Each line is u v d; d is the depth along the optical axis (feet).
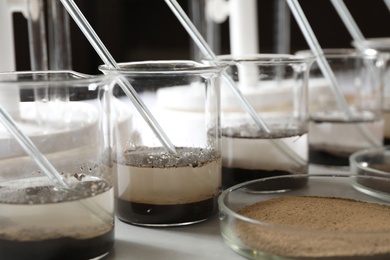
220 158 1.72
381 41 2.96
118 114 1.66
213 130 1.70
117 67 1.62
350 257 1.38
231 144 1.88
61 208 1.39
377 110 2.33
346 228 1.49
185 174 1.62
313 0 4.62
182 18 1.83
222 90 1.95
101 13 4.44
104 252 1.47
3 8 1.91
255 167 1.88
